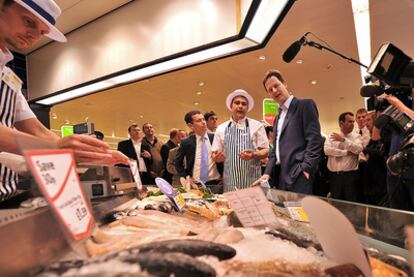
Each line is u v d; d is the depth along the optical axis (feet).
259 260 1.82
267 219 2.80
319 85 23.09
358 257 1.73
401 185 6.81
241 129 8.39
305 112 6.47
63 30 13.00
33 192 2.17
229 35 8.41
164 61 10.14
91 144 2.83
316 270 1.71
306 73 19.94
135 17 10.96
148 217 3.12
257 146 8.37
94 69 12.30
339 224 1.83
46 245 1.54
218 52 9.53
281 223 2.92
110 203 3.25
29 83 14.87
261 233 2.54
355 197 10.59
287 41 14.51
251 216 2.83
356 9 11.59
